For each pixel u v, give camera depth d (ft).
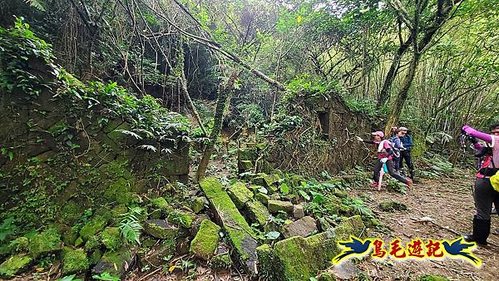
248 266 8.87
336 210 13.25
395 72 29.50
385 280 8.70
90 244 9.70
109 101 12.34
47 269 9.29
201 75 35.45
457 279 8.91
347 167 23.20
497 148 10.77
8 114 10.46
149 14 22.49
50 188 11.16
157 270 9.28
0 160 10.40
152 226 10.50
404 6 25.36
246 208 11.94
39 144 11.05
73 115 11.55
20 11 17.20
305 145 20.10
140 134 13.08
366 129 26.18
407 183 20.11
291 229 10.66
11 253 9.64
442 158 32.91
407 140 24.12
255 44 26.27
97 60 20.81
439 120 36.63
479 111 35.76
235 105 34.27
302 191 14.53
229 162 21.45
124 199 12.24
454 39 32.40
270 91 31.55
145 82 27.63
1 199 10.42
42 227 10.68
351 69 33.81
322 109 22.25
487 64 29.43
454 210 16.19
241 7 27.14
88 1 19.12
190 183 15.40
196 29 22.68
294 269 8.02
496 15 24.90
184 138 14.67
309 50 31.99
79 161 11.70
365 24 29.58
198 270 9.11
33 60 10.85
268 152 18.29
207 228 10.15
